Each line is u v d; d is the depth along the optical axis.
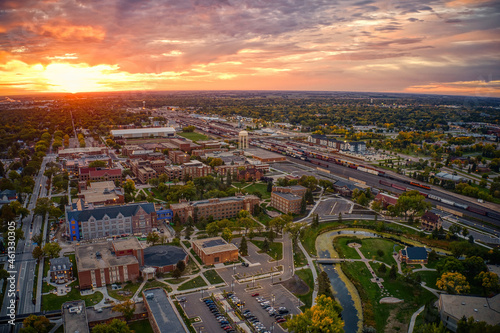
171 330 188.12
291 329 194.50
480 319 199.62
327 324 190.12
